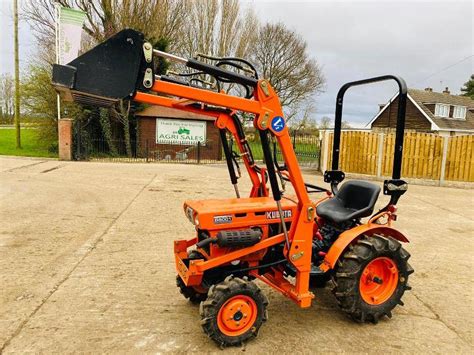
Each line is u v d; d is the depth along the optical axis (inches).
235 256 110.0
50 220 228.1
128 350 104.5
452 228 252.5
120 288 142.3
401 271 125.7
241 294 106.5
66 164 483.8
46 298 132.4
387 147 478.0
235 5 891.4
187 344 108.2
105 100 95.7
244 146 131.6
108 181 370.0
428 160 467.2
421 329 121.9
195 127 638.5
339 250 117.0
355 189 136.6
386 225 129.2
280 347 108.3
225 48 897.5
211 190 346.3
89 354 102.2
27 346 104.8
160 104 109.2
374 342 113.1
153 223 229.8
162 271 159.2
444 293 150.6
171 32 723.4
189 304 131.6
